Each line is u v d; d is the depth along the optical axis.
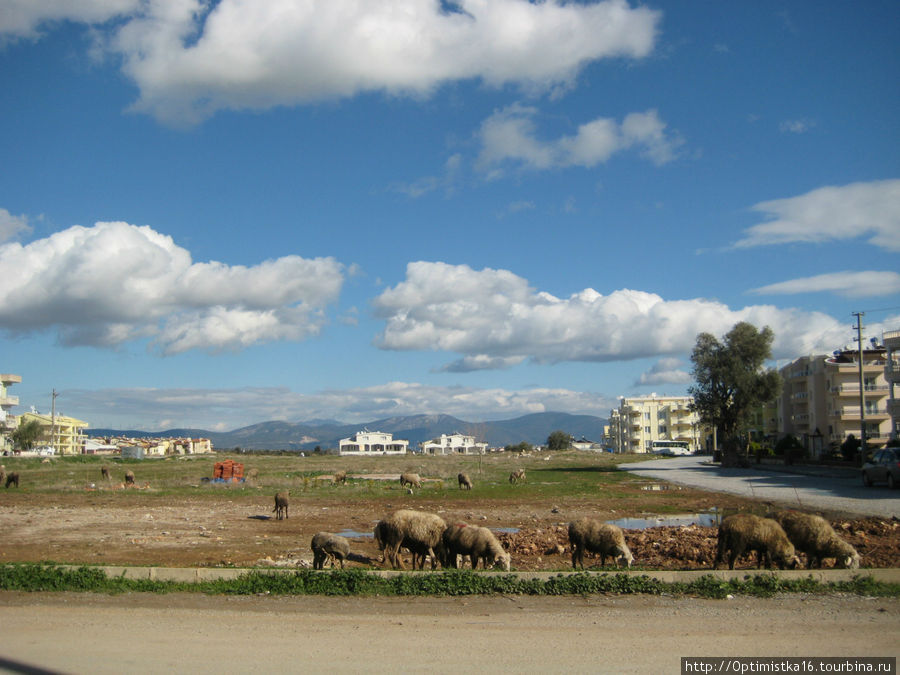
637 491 39.16
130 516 25.94
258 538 20.28
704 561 15.52
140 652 7.83
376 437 193.25
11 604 10.31
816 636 8.33
